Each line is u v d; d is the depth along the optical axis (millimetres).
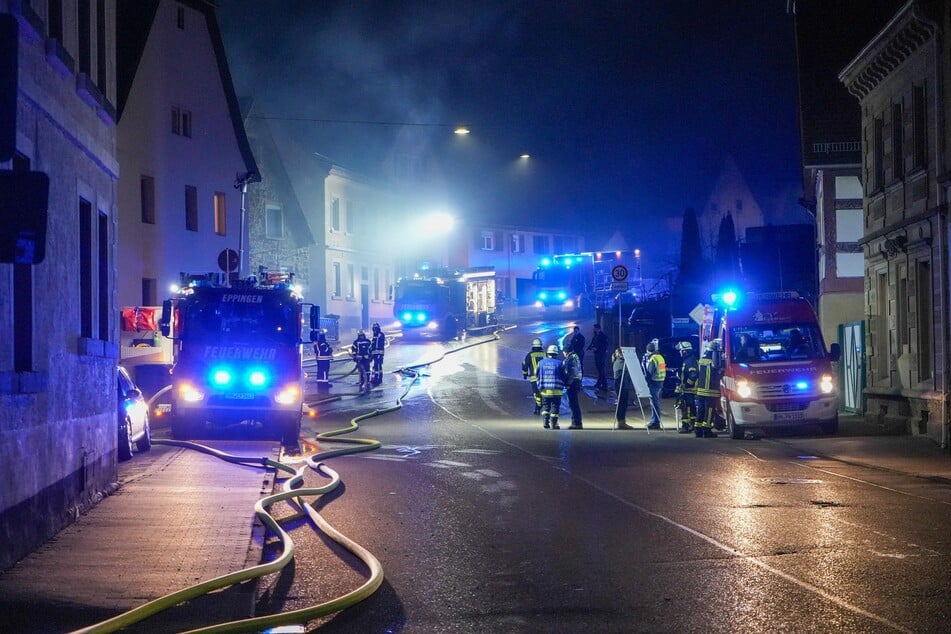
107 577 8312
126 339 29516
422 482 14383
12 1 8641
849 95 30656
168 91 39875
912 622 6953
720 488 13672
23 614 7184
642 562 8977
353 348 35250
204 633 6520
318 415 27641
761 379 21125
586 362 46656
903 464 16500
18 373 8500
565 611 7348
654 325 45656
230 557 9125
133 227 37219
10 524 8578
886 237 23500
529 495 13094
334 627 6996
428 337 57438
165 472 15320
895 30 21531
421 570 8766
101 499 12383
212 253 42750
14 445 8664
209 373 20484
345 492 13422
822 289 31266
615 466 16266
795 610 7285
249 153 45000
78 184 11406
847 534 10227
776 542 9836
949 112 19656
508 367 43281
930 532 10328
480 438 21484
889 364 23922
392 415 27688
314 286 57594
